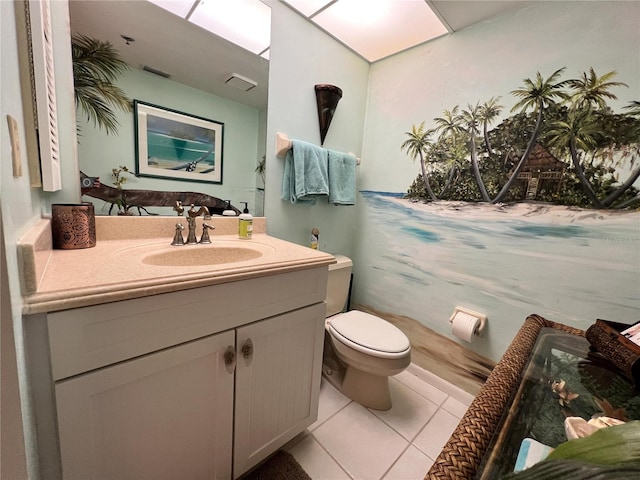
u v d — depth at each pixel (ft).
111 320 1.95
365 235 6.19
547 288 3.88
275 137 4.62
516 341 2.65
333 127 5.44
